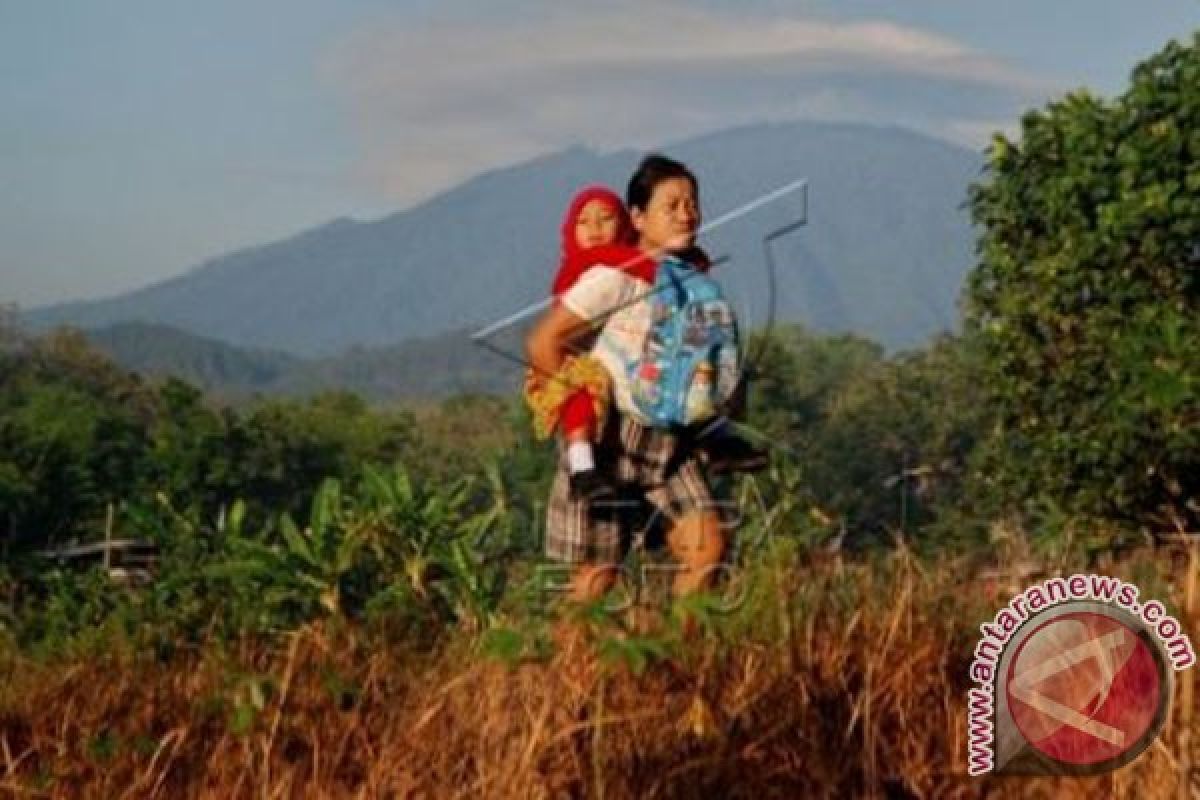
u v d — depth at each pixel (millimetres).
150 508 17078
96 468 171500
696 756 8828
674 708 9062
